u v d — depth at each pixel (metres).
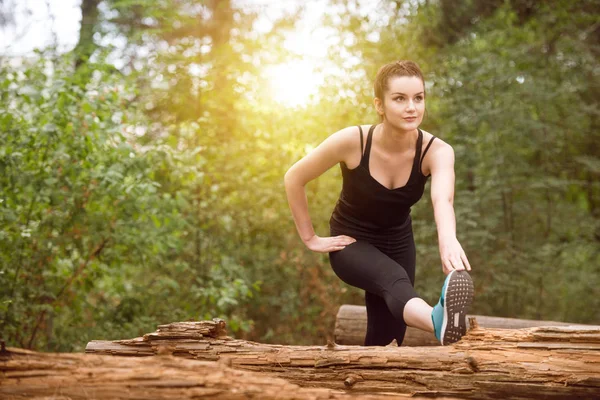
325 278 6.13
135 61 7.50
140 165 4.86
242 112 6.40
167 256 5.82
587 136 7.61
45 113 4.47
